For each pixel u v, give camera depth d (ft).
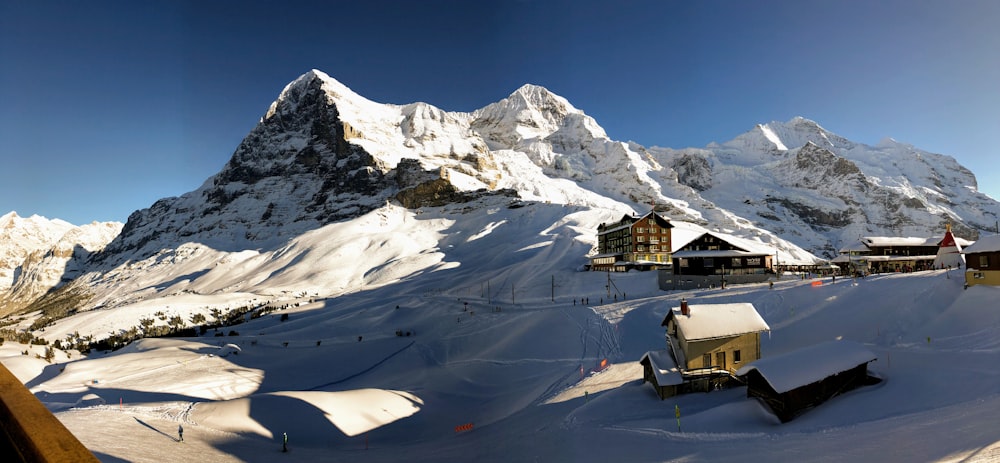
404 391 190.60
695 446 85.15
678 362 129.70
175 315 483.92
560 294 342.23
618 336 199.93
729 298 215.10
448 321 310.04
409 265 608.19
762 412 101.14
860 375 107.86
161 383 211.00
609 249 431.84
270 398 160.25
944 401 86.02
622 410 117.91
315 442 136.46
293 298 536.01
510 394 176.04
